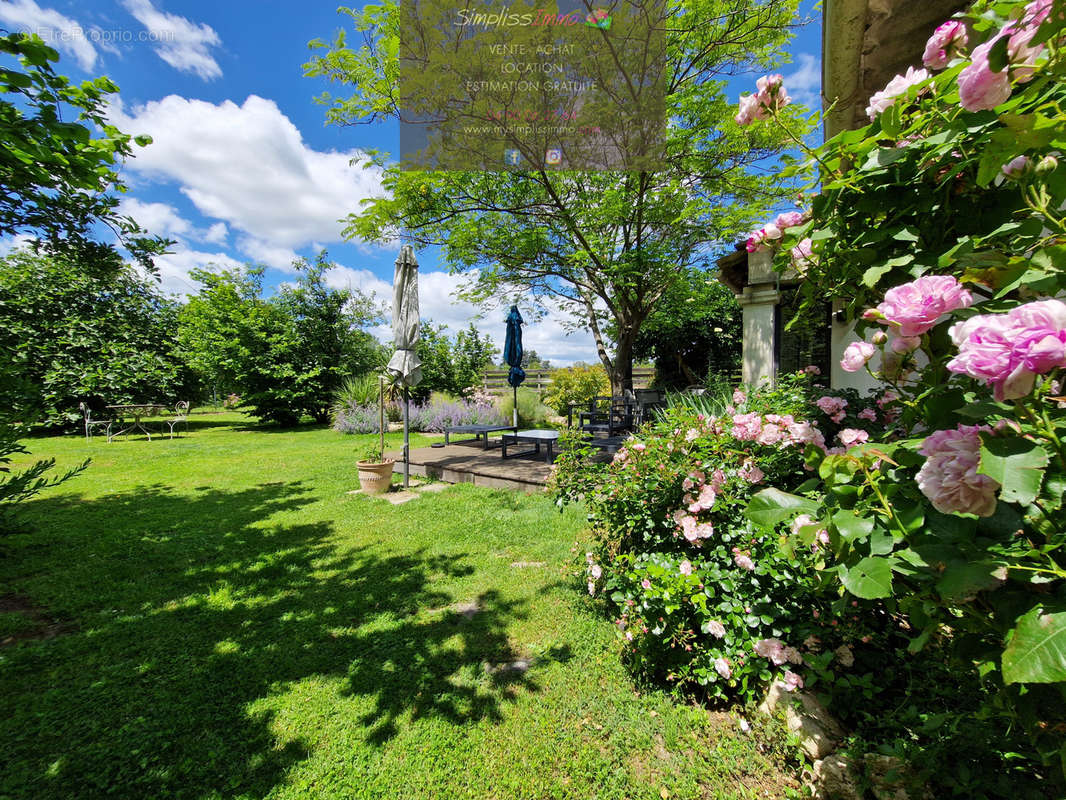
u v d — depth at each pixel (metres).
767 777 1.51
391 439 10.05
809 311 1.77
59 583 3.03
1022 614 0.76
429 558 3.43
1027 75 0.82
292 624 2.54
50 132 2.40
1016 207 1.01
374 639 2.39
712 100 6.64
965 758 1.26
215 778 1.58
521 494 5.18
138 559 3.44
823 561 1.32
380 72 6.50
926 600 0.92
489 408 12.04
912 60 2.70
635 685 1.98
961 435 0.81
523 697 1.94
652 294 9.43
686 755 1.62
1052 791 1.12
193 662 2.21
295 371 12.96
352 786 1.55
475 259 8.49
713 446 2.25
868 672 1.75
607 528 2.55
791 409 2.45
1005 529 0.81
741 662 1.79
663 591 1.82
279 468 6.86
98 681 2.06
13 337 6.09
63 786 1.54
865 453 0.99
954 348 1.00
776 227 1.59
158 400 12.61
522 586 2.94
